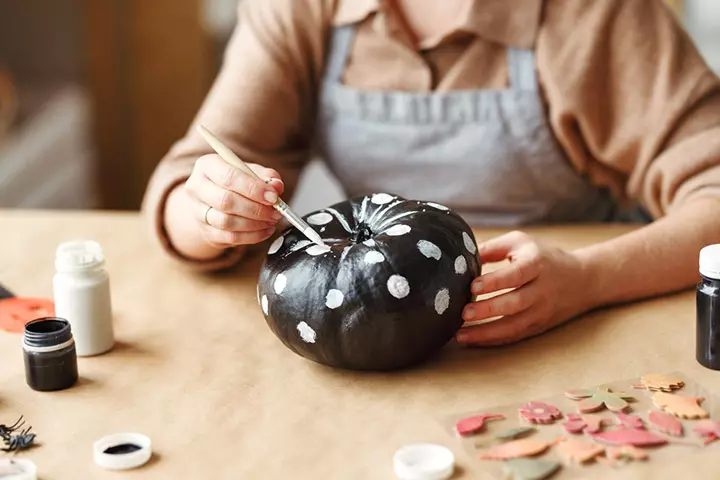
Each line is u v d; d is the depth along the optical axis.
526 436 0.78
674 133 1.23
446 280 0.88
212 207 0.98
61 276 0.95
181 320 1.05
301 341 0.89
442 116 1.31
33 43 3.04
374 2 1.29
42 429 0.81
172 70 2.62
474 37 1.29
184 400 0.86
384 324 0.86
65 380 0.89
